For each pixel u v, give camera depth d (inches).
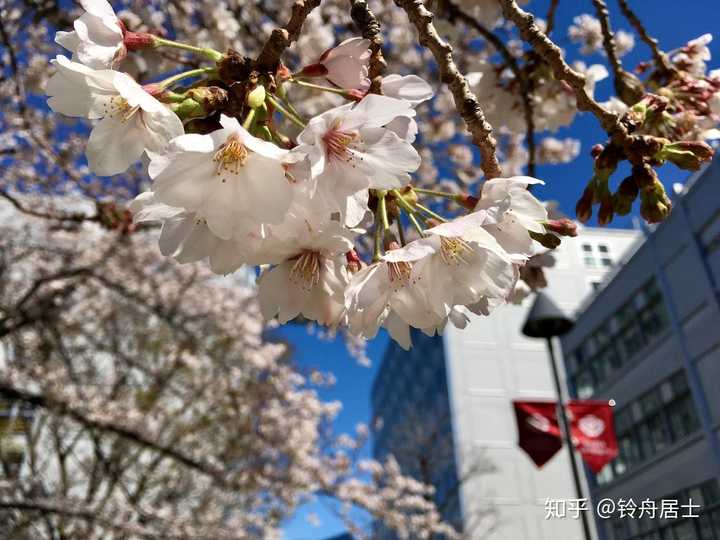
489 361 956.0
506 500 829.2
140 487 353.4
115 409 320.5
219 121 38.2
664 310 642.8
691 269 596.4
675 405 620.7
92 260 330.0
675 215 620.7
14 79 124.7
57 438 347.9
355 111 35.0
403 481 483.5
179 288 386.9
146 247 366.9
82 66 35.0
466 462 841.5
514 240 41.2
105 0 41.6
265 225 37.1
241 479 338.6
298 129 51.3
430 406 1043.3
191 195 34.0
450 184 234.8
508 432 902.4
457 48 178.7
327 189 35.0
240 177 34.2
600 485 735.7
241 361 406.9
